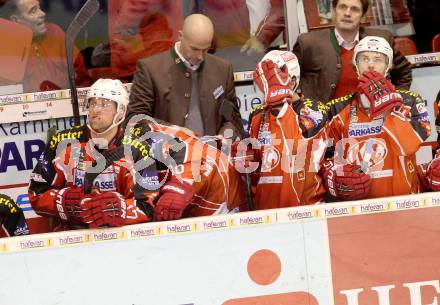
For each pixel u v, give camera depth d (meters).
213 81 14.88
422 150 16.52
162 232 11.58
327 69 15.08
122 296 11.64
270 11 16.17
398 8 16.41
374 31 15.29
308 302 11.87
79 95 15.74
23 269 11.45
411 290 11.98
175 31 16.09
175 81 14.73
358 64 13.13
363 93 12.49
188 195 12.14
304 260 11.80
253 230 11.70
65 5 15.77
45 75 15.81
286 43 16.31
